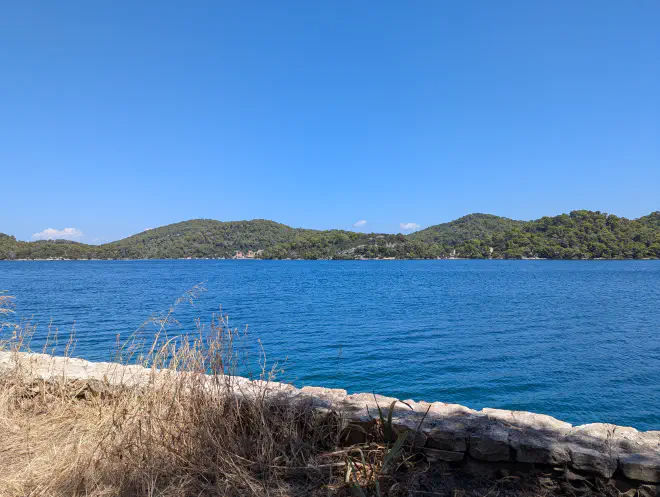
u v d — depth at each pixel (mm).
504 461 3174
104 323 21391
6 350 6094
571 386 11102
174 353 4422
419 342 16734
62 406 4445
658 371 12508
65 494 2926
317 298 36375
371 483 3070
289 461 3344
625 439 3164
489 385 11148
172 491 2971
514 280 65812
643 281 62375
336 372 12180
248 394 3959
